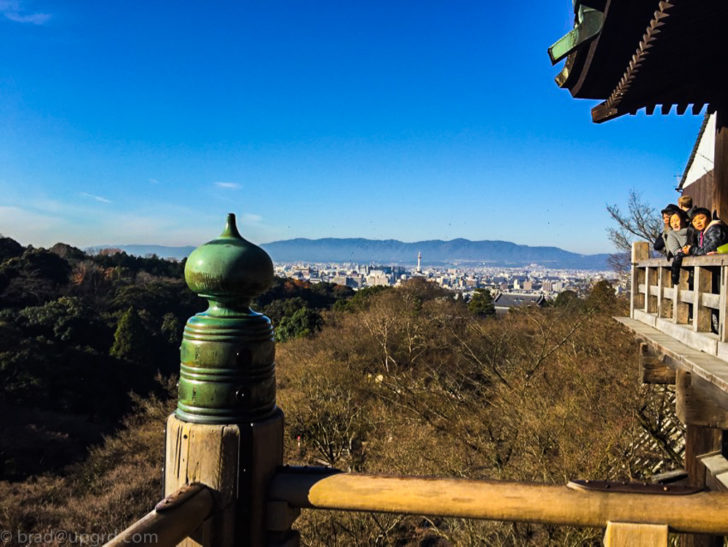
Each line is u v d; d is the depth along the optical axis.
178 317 41.31
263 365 1.55
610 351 14.35
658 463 9.70
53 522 15.16
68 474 19.25
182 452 1.48
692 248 4.59
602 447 9.60
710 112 5.71
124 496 16.11
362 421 15.12
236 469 1.44
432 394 13.47
